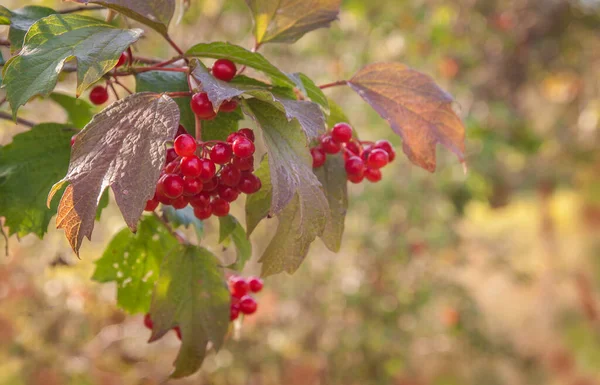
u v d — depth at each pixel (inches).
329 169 17.3
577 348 67.1
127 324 45.4
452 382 54.2
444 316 56.6
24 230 17.6
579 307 73.4
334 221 17.3
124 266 19.6
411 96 17.9
